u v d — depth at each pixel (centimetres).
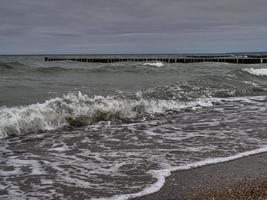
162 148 841
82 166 703
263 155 795
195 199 551
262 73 2956
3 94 1477
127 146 855
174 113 1317
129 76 2659
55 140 895
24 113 1027
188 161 742
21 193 571
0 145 838
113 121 1145
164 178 639
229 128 1070
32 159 740
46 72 2803
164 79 2356
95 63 5253
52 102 1165
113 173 666
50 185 605
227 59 5941
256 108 1454
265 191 584
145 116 1244
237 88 2031
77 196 562
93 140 905
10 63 3055
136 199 552
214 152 812
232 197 556
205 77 2306
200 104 1516
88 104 1207
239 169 696
